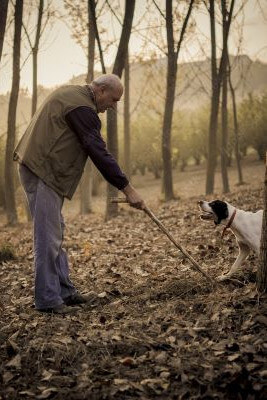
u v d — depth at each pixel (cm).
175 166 4644
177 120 4228
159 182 3997
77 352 388
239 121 4028
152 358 372
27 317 476
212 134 1897
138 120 4250
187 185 3309
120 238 925
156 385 336
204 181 3447
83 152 481
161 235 887
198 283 516
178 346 386
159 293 505
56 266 501
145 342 395
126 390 334
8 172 1666
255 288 468
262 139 4069
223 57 1867
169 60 1728
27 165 469
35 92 1750
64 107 464
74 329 436
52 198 475
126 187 484
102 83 479
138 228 1025
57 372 366
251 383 325
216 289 495
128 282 577
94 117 469
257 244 495
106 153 471
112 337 406
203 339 395
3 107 1955
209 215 513
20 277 667
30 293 577
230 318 418
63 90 475
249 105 4056
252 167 3944
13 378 363
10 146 1666
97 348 394
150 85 2330
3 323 472
